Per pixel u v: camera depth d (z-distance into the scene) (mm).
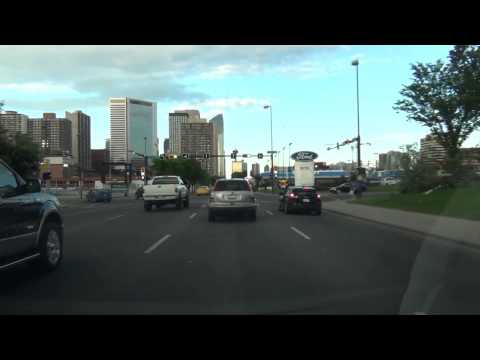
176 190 29562
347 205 33562
